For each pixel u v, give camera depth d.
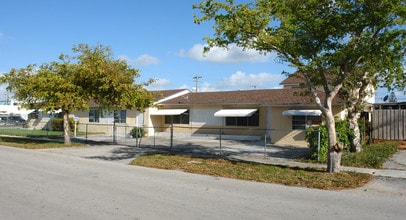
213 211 6.66
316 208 7.08
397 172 11.56
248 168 12.03
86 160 14.56
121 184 9.30
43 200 7.28
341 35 10.16
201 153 16.75
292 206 7.20
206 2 10.55
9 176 10.17
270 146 20.19
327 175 10.56
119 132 31.70
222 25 10.58
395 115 20.20
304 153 16.69
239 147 19.62
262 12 10.19
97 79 18.23
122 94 18.41
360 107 16.08
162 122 29.98
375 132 20.64
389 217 6.47
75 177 10.24
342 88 15.71
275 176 10.62
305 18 10.14
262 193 8.48
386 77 14.45
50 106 18.33
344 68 10.61
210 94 29.50
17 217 6.05
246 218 6.23
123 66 19.22
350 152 15.70
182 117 28.69
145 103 20.41
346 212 6.79
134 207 6.85
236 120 25.83
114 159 15.01
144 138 26.67
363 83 15.52
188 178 10.49
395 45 9.73
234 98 26.25
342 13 9.95
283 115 21.69
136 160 14.27
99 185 9.08
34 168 11.89
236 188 9.05
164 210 6.66
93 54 19.61
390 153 15.68
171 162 13.66
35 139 25.55
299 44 10.51
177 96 31.45
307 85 12.74
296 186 9.45
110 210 6.59
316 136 14.36
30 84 18.69
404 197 8.26
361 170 11.89
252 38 10.80
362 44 9.68
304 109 21.08
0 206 6.77
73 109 19.30
